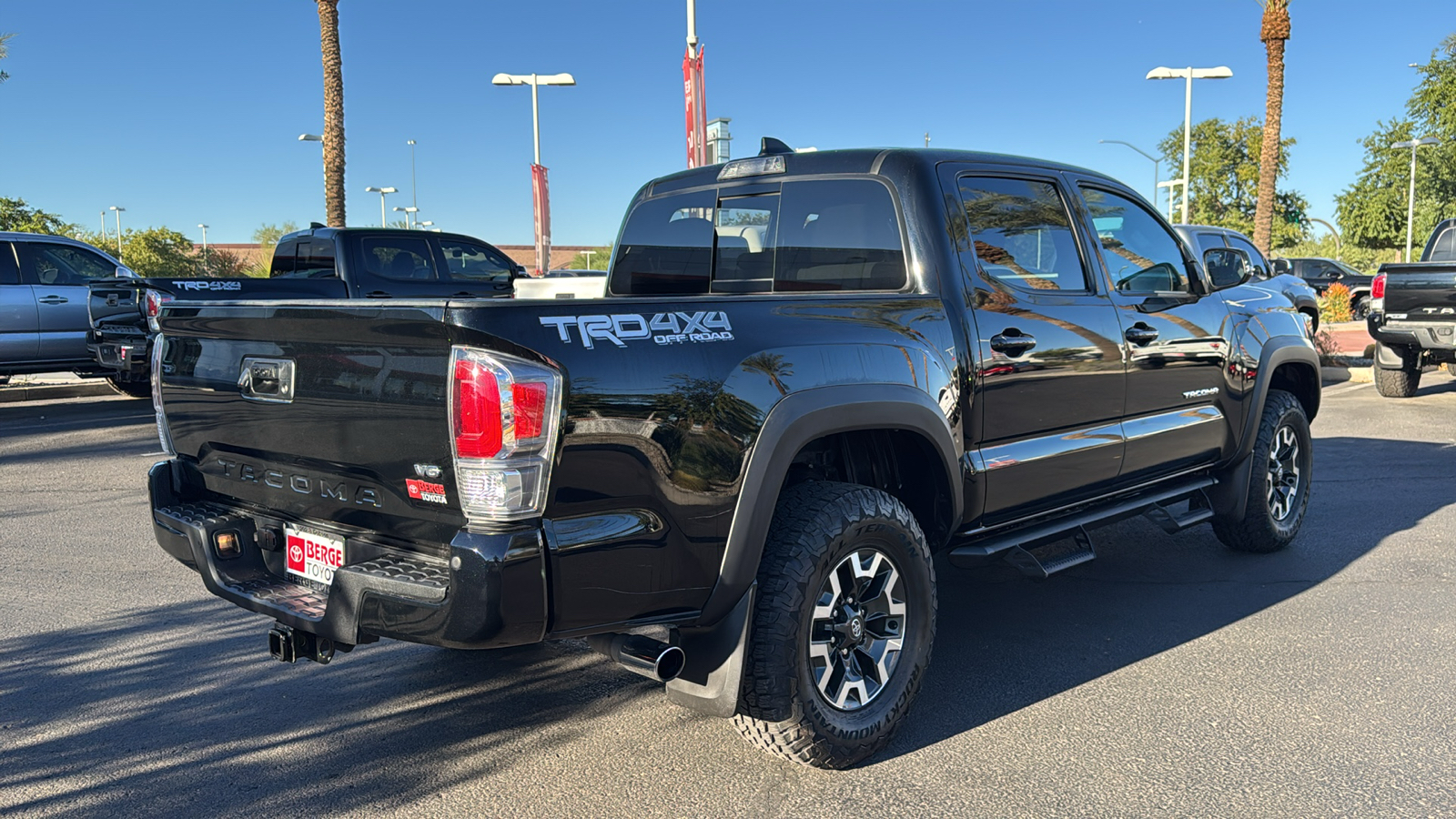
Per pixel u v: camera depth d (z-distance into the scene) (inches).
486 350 95.0
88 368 483.8
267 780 123.1
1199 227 542.0
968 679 153.2
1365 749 127.6
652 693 149.9
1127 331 167.9
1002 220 152.6
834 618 122.9
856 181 149.7
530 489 96.3
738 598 113.1
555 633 101.3
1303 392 229.0
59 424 427.2
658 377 104.9
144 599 193.2
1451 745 128.3
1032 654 162.9
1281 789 118.0
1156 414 177.6
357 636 105.5
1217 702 143.0
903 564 129.3
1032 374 149.5
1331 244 2509.8
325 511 114.8
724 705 113.8
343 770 125.8
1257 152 2667.3
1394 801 114.9
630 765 126.6
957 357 138.4
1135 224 181.6
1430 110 1921.8
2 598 193.9
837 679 123.7
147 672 157.6
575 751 130.9
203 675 156.3
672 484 105.7
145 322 406.3
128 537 239.8
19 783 122.3
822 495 122.8
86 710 143.4
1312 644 164.7
